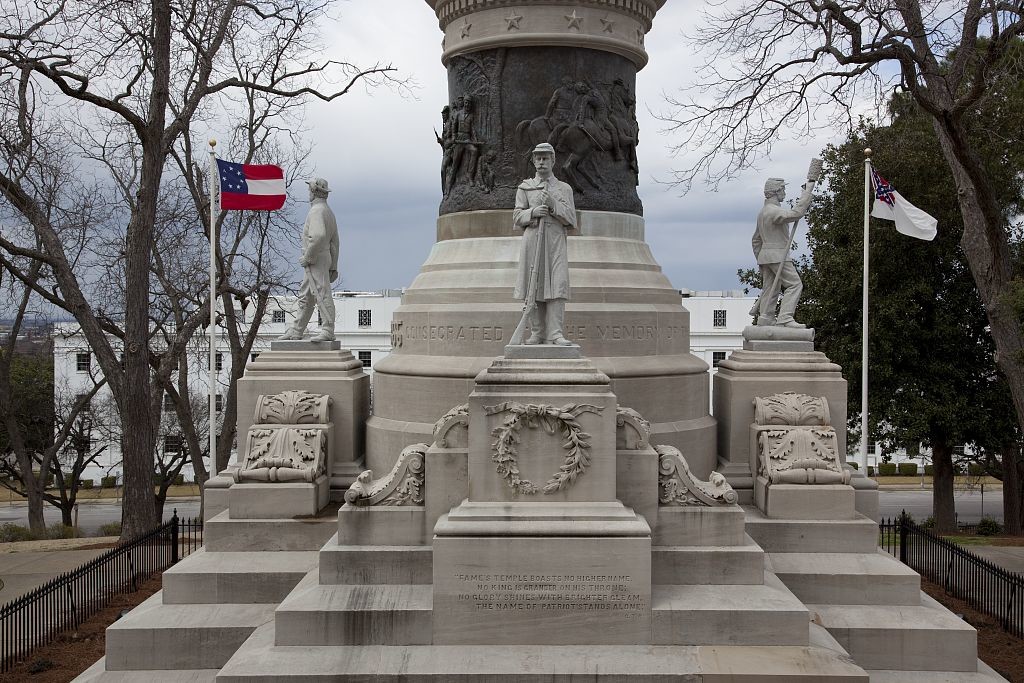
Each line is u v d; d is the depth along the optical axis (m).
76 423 45.00
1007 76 21.61
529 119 14.52
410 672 9.55
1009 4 19.11
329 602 10.38
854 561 12.53
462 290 14.37
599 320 13.92
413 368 14.21
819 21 21.02
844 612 11.85
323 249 15.08
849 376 31.12
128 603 16.47
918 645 11.34
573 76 14.55
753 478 13.97
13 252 25.08
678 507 11.20
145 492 25.28
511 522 10.37
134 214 26.27
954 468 33.88
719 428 15.11
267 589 12.23
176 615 11.81
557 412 10.62
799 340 14.93
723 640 10.16
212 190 21.09
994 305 21.72
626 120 15.16
